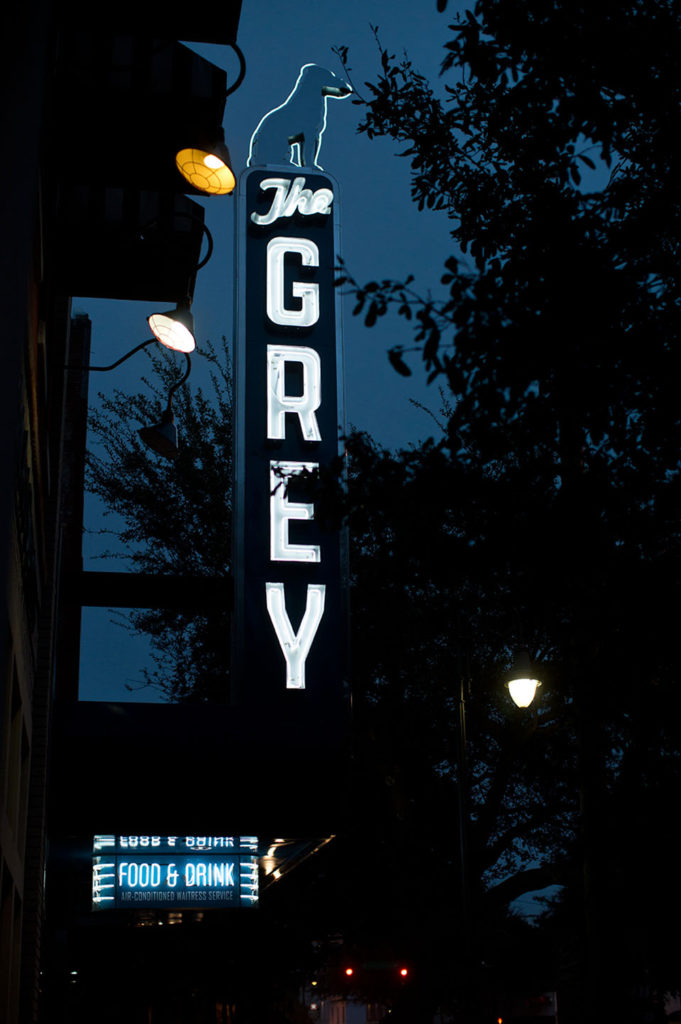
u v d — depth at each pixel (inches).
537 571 345.1
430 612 904.9
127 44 538.3
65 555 1133.7
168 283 622.2
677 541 352.5
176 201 591.8
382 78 451.2
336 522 355.3
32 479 528.4
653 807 579.5
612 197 346.6
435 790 1119.6
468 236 408.5
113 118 541.6
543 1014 1900.8
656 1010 757.9
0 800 453.1
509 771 1046.4
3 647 372.2
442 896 1114.1
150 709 792.3
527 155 395.5
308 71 999.6
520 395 312.0
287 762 792.9
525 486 342.3
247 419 862.5
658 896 648.4
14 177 384.8
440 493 331.9
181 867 797.2
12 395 372.2
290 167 950.4
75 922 1087.6
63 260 604.1
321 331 901.8
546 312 316.2
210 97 549.3
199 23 538.6
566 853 1073.5
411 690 1072.8
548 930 1202.0
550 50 350.3
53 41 450.9
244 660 808.9
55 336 785.6
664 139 348.5
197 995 1272.1
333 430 872.3
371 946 1250.0
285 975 1236.5
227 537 1301.7
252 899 803.4
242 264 908.0
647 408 330.6
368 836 1122.7
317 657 818.2
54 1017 997.2
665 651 376.8
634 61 346.9
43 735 711.1
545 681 743.7
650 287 328.2
